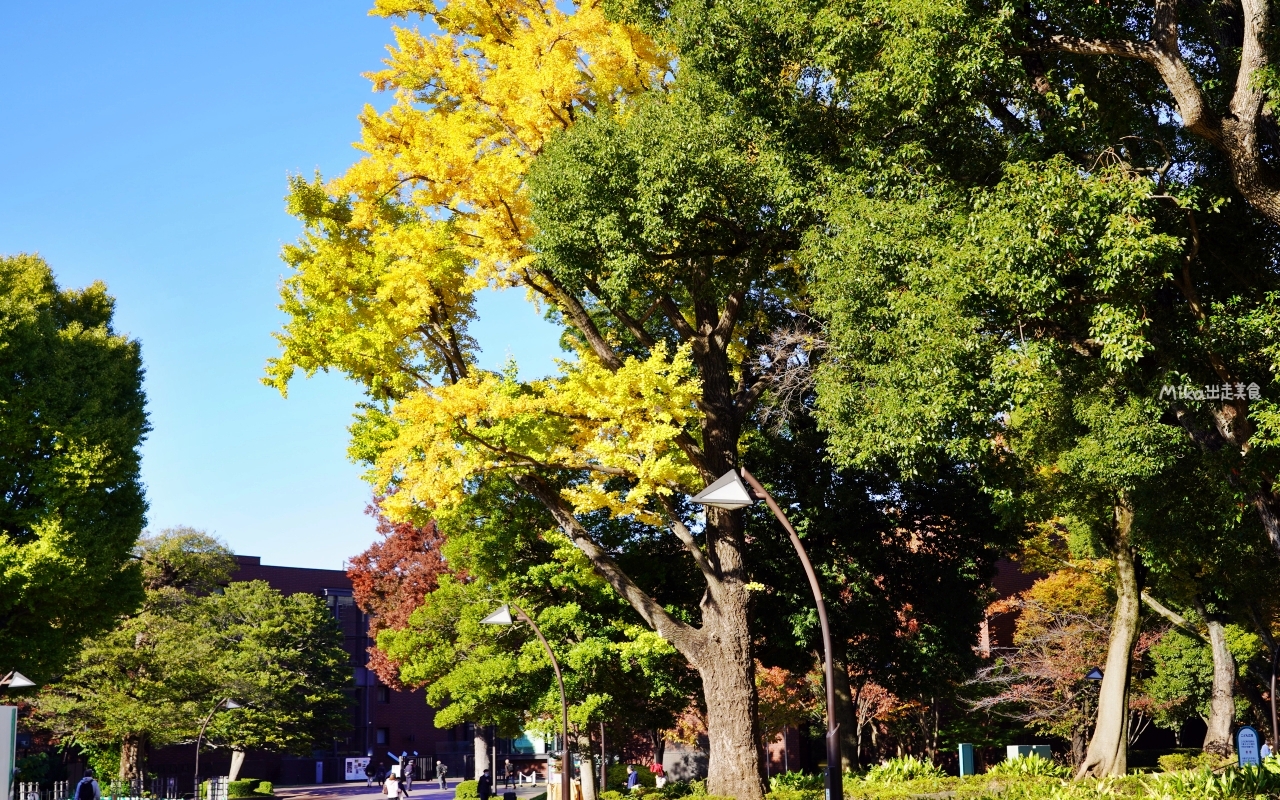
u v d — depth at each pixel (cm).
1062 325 1391
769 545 2433
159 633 4047
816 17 1462
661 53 1872
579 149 1630
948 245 1345
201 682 4159
